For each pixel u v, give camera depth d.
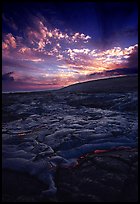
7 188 3.25
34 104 11.21
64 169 3.75
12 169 3.81
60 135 5.56
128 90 13.37
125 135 5.35
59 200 2.92
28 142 5.16
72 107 10.30
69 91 16.50
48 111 9.52
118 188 3.09
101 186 3.15
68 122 7.11
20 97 13.62
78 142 4.99
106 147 4.66
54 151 4.62
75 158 4.25
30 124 7.25
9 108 10.21
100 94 12.81
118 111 8.84
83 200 2.88
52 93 15.54
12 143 5.20
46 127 6.62
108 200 2.87
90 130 5.81
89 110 9.31
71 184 3.26
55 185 3.27
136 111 8.51
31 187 3.28
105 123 6.56
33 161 4.05
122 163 3.79
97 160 3.95
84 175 3.50
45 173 3.62
